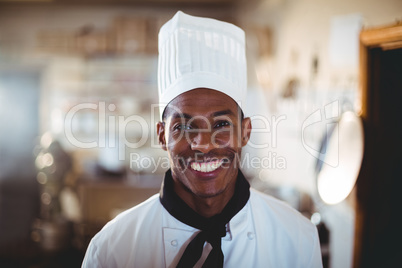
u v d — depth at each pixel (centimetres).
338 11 201
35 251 382
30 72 486
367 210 158
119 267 103
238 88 104
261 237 109
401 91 153
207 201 99
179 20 101
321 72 221
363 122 157
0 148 490
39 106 489
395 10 153
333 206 197
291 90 266
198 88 99
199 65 99
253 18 391
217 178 96
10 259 365
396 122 153
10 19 484
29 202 486
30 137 490
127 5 486
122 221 109
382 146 155
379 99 154
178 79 100
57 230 347
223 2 473
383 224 156
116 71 471
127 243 105
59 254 347
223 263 101
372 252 158
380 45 149
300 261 109
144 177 380
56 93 480
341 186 174
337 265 192
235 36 105
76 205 405
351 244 176
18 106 488
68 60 478
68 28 488
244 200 105
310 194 228
